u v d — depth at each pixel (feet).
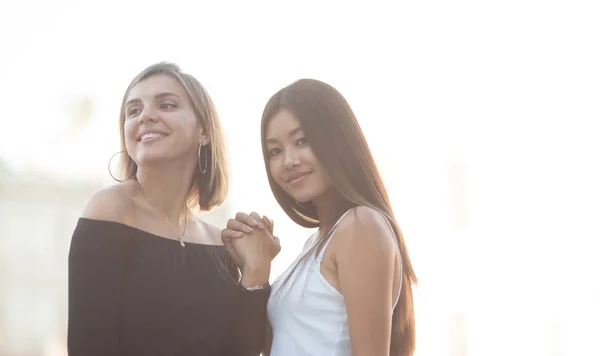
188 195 9.94
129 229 8.59
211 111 9.64
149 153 8.91
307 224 10.07
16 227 62.08
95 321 8.09
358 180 8.89
